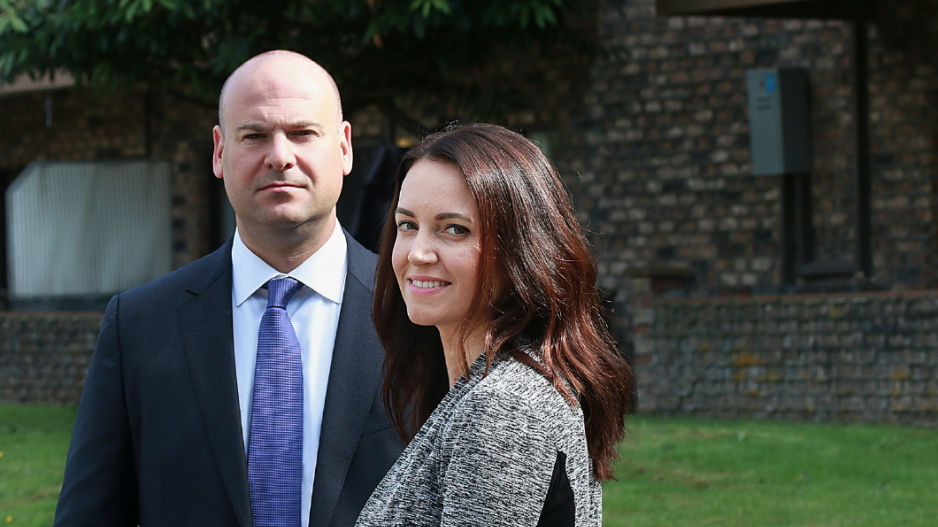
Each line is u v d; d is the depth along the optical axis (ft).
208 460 7.82
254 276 8.32
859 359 25.70
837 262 30.09
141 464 7.91
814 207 30.63
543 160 5.67
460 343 5.56
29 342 36.14
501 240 5.43
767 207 31.24
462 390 5.47
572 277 5.51
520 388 5.17
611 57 33.40
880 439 22.85
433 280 5.61
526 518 4.93
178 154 40.11
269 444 7.93
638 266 30.50
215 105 30.32
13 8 26.25
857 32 29.48
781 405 26.78
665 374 28.50
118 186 40.81
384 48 28.04
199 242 39.93
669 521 16.81
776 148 30.12
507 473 4.95
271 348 8.11
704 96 32.12
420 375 6.79
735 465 20.90
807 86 30.42
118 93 40.29
